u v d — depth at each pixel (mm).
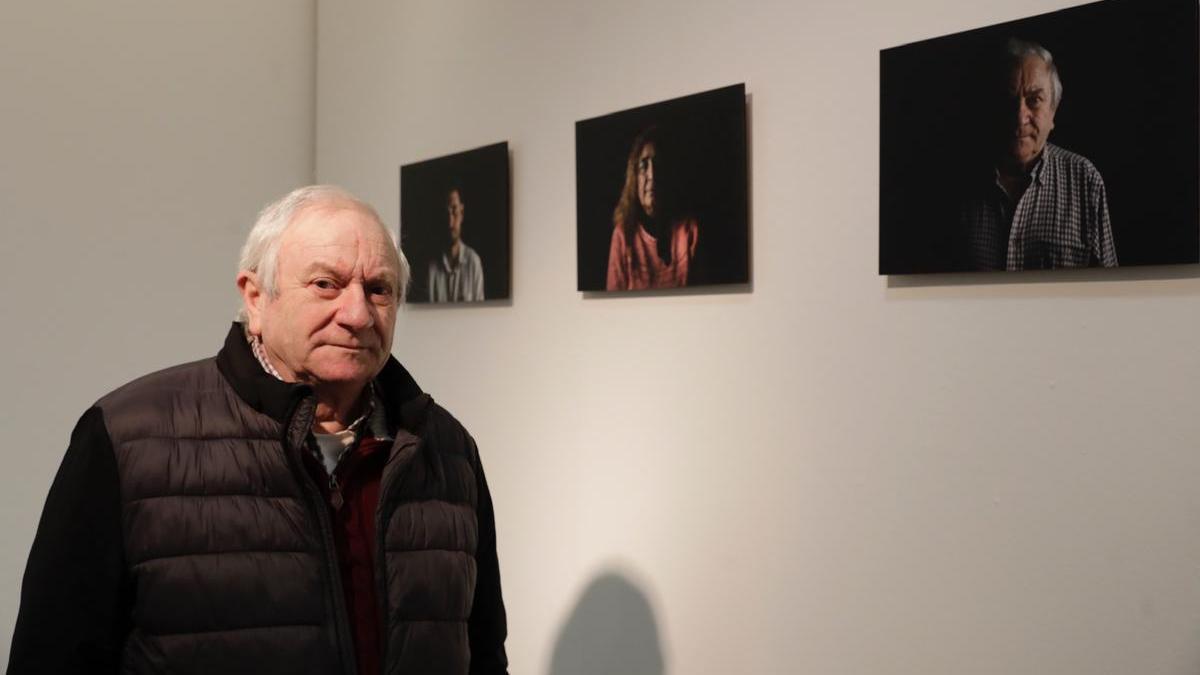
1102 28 2676
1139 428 2637
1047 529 2807
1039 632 2816
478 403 4805
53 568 2117
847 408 3275
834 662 3301
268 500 2246
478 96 4840
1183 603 2553
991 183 2887
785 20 3459
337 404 2396
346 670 2229
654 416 3916
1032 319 2844
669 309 3859
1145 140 2596
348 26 5766
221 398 2312
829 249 3326
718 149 3607
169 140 5492
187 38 5555
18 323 5027
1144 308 2635
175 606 2139
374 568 2334
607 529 4109
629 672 3994
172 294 5500
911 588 3105
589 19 4227
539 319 4465
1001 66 2869
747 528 3574
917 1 3090
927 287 3074
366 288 2330
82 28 5215
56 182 5137
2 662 4949
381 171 5520
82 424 2234
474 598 2732
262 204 5836
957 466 3000
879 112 3160
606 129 4047
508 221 4586
